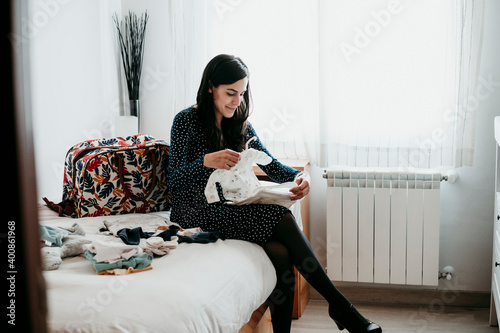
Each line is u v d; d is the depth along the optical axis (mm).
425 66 2641
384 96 2697
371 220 2732
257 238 1979
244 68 2117
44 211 2311
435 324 2576
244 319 1643
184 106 2922
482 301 2791
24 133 306
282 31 2805
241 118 2246
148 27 3045
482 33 2500
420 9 2609
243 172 2107
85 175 2195
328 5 2646
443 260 2811
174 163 2127
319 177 2898
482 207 2730
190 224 2121
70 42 2695
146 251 1735
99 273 1565
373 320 2637
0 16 296
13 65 301
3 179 303
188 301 1391
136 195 2291
